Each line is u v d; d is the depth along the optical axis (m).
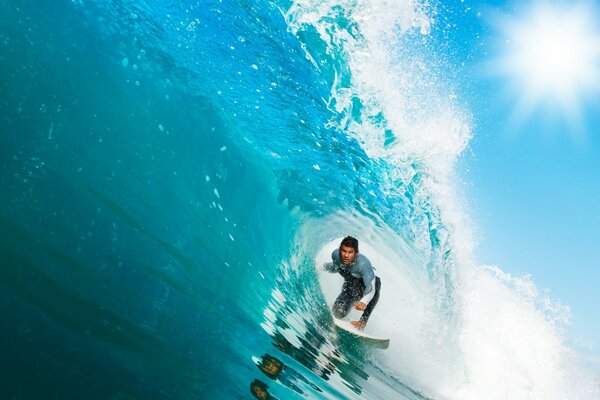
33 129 2.90
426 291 6.72
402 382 4.19
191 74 4.71
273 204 4.97
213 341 2.47
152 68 4.26
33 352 1.68
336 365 3.44
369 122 7.07
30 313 1.84
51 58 3.39
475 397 4.80
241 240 4.05
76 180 2.86
